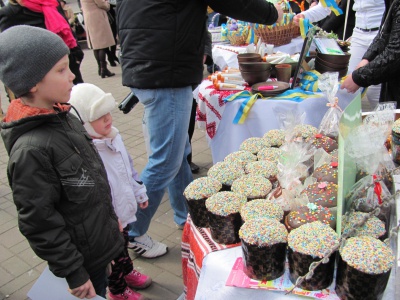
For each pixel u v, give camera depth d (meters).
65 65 1.28
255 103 2.35
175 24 1.92
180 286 2.26
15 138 1.27
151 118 2.12
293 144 1.45
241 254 1.17
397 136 1.45
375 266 0.88
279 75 2.62
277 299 1.02
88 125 1.76
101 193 1.45
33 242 1.28
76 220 1.37
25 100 1.29
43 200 1.25
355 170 1.22
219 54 3.63
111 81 6.90
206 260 1.18
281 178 1.34
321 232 1.02
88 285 1.34
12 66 1.20
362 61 2.53
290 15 3.32
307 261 0.97
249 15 2.04
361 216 1.10
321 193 1.25
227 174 1.47
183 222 2.74
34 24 4.11
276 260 1.03
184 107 2.11
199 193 1.33
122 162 1.93
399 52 2.06
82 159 1.38
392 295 0.98
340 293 0.96
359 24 3.43
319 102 2.29
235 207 1.21
